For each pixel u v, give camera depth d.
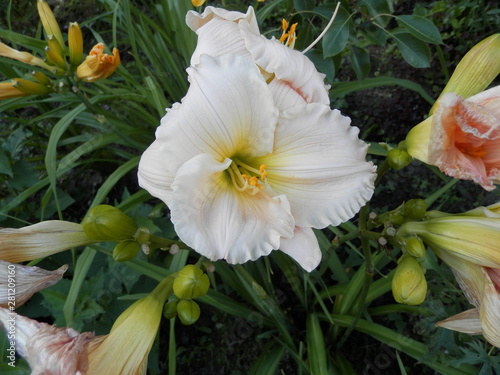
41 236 0.25
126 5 0.42
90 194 0.55
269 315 0.39
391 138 0.54
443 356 0.33
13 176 0.46
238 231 0.22
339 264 0.42
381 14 0.35
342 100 0.56
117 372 0.22
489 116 0.20
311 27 0.39
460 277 0.24
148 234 0.25
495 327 0.22
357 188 0.23
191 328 0.47
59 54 0.34
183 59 0.52
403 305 0.39
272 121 0.22
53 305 0.37
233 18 0.24
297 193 0.24
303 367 0.40
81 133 0.56
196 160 0.20
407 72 0.57
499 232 0.21
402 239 0.25
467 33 0.56
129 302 0.40
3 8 0.61
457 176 0.21
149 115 0.48
